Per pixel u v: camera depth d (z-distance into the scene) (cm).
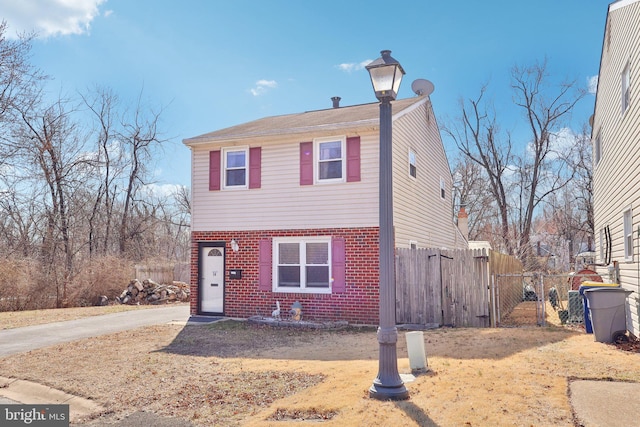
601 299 962
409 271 1409
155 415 662
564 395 615
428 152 1936
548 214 4128
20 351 1105
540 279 1331
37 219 2777
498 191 3869
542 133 3641
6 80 2405
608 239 1457
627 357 811
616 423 526
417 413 570
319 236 1477
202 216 1638
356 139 1457
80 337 1268
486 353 885
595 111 1723
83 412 698
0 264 2069
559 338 1012
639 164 980
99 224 3231
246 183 1588
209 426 609
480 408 575
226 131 1698
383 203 645
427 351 938
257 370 857
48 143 2744
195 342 1164
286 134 1511
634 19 1015
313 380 770
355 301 1424
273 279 1526
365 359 907
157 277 2642
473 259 1343
